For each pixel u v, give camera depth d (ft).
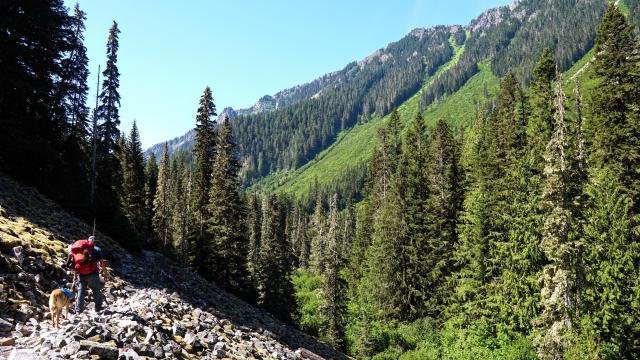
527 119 161.58
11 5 92.73
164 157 256.93
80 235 73.77
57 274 48.01
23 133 88.43
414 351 129.70
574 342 76.95
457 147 215.92
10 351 27.53
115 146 128.36
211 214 146.20
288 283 171.32
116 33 126.93
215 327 52.65
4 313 34.24
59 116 104.32
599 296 89.35
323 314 156.97
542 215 109.09
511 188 128.98
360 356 135.64
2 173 82.38
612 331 88.58
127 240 98.32
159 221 210.79
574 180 80.53
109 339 31.40
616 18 106.01
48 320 37.14
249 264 179.83
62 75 104.68
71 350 27.17
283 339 79.05
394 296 155.33
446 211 161.89
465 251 140.26
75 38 111.96
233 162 148.87
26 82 90.89
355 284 215.31
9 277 39.58
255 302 148.77
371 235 222.48
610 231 92.38
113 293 51.85
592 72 109.60
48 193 95.71
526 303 110.42
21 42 93.91
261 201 467.52
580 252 77.15
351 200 382.63
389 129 237.25
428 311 151.23
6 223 54.54
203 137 154.51
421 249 159.53
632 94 103.19
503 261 123.85
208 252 138.21
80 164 114.62
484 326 123.03
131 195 183.62
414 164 186.60
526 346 104.01
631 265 88.79
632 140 99.91
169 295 63.52
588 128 107.86
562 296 78.28
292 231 423.23
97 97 123.03
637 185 97.09
